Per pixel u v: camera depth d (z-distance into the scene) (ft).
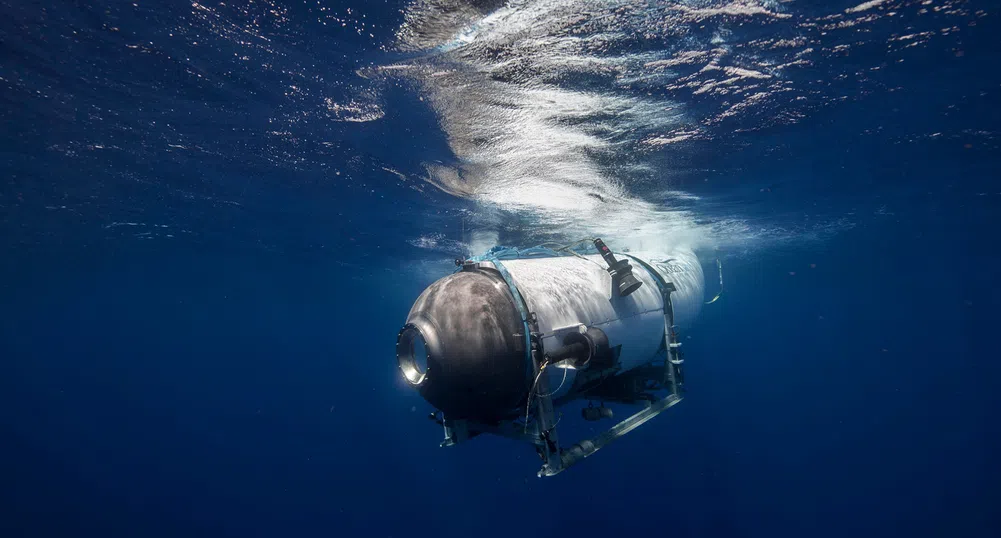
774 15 14.99
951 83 20.39
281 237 55.31
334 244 59.62
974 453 93.91
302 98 20.68
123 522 88.02
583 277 18.37
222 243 59.62
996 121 25.14
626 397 20.81
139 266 78.84
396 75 18.40
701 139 25.25
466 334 13.80
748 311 217.36
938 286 152.97
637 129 23.49
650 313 20.47
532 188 32.55
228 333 243.60
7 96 21.25
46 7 14.93
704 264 82.28
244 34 16.14
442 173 29.96
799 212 47.93
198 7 14.82
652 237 51.08
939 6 14.89
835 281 135.85
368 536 70.33
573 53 16.74
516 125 22.72
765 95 20.68
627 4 14.11
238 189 35.45
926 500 67.26
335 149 26.73
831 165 31.96
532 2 13.97
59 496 115.65
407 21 15.02
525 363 14.33
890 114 23.72
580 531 65.16
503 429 15.80
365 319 208.95
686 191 34.99
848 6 14.79
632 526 64.85
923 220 60.18
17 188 36.04
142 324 193.67
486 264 16.35
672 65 17.76
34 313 150.71
